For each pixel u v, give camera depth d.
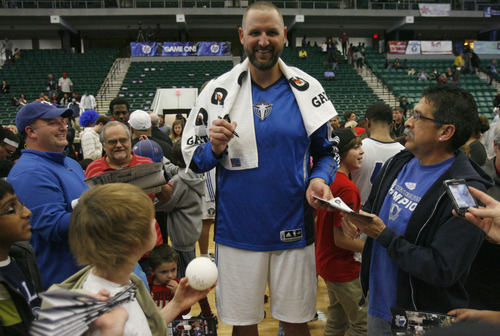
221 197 1.55
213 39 22.05
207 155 1.48
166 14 18.31
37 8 17.95
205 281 1.20
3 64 17.62
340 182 2.09
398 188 1.54
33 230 1.70
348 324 2.42
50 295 0.76
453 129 1.38
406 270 1.35
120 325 0.83
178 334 1.48
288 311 1.54
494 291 1.59
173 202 3.06
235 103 1.51
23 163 1.79
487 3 19.53
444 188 1.35
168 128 7.52
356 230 1.68
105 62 17.70
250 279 1.52
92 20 19.05
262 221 1.48
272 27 1.43
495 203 1.15
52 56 18.20
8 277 1.45
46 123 1.84
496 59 18.69
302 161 1.52
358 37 22.00
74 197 1.85
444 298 1.40
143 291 1.10
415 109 1.46
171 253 2.44
